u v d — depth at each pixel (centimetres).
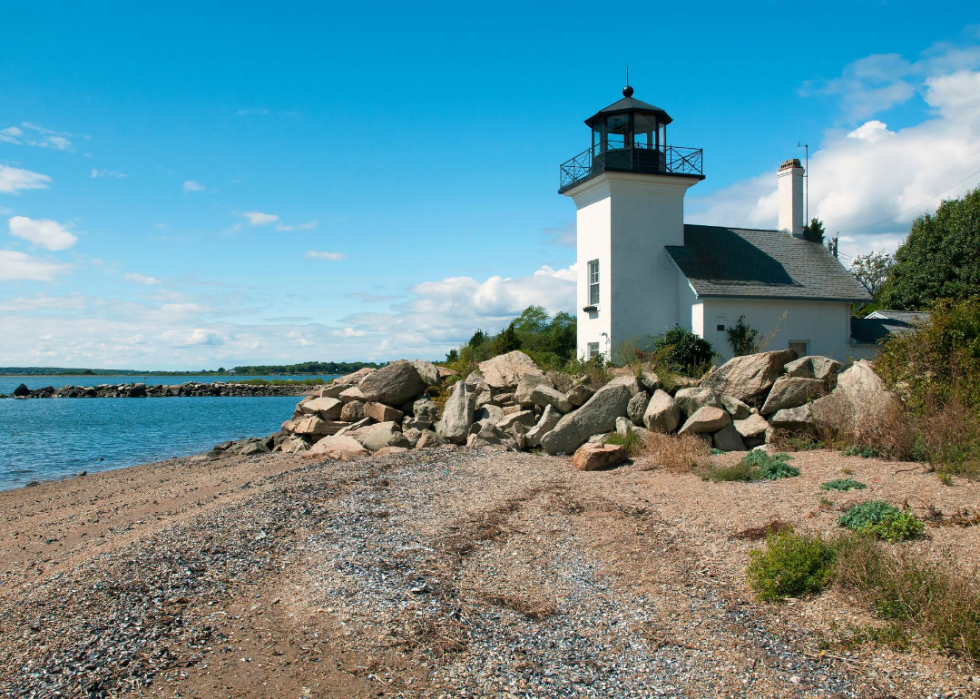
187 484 1502
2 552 1022
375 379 1875
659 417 1346
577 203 2614
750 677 496
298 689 496
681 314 2378
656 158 2419
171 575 715
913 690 464
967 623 512
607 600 640
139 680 511
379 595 647
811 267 2500
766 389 1386
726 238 2566
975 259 3017
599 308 2438
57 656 547
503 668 520
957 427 975
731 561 708
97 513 1262
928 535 693
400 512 938
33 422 3922
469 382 1891
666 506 920
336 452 1591
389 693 488
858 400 1152
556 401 1569
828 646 528
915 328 1235
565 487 1061
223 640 573
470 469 1224
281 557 770
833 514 796
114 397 7412
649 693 483
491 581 692
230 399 6888
